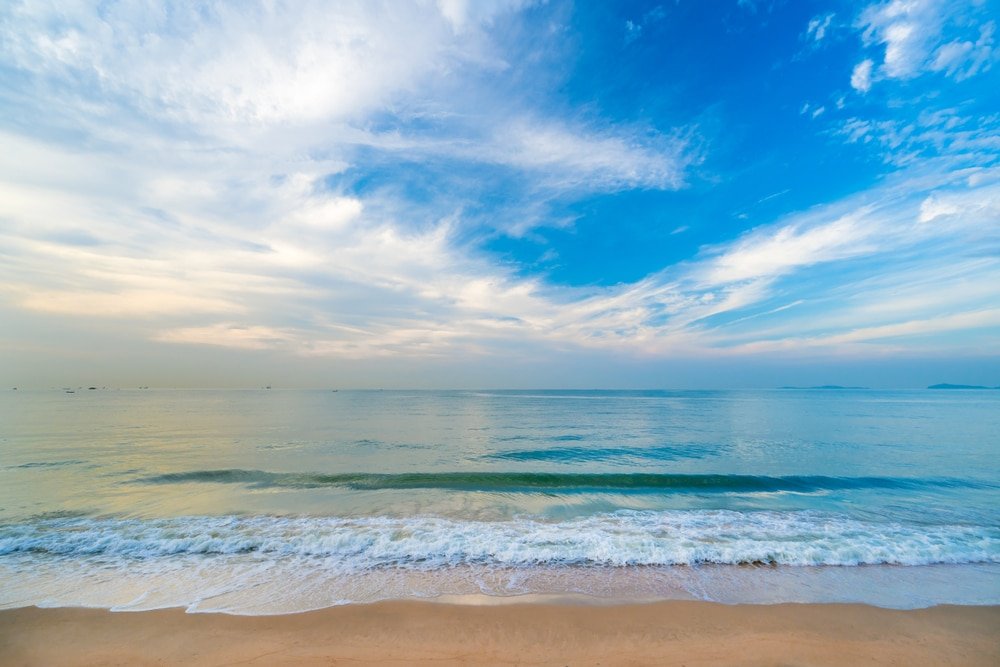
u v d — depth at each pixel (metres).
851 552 8.13
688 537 9.05
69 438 26.36
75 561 7.86
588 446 23.39
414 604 6.30
